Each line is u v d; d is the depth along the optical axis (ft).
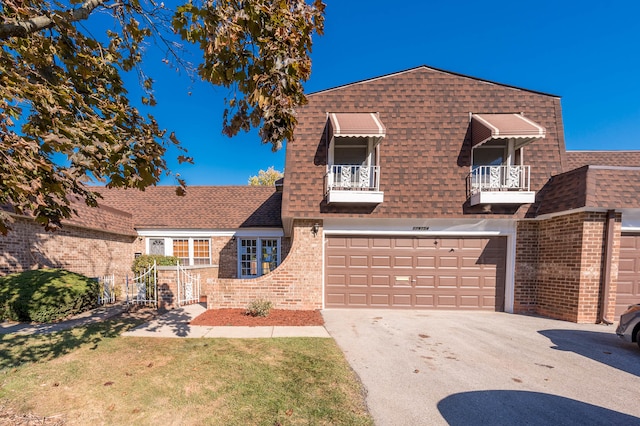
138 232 44.62
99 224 36.83
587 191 23.30
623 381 14.47
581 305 24.59
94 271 36.91
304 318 25.32
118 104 12.09
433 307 29.37
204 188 54.54
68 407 11.63
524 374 15.11
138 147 11.16
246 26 9.78
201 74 10.34
